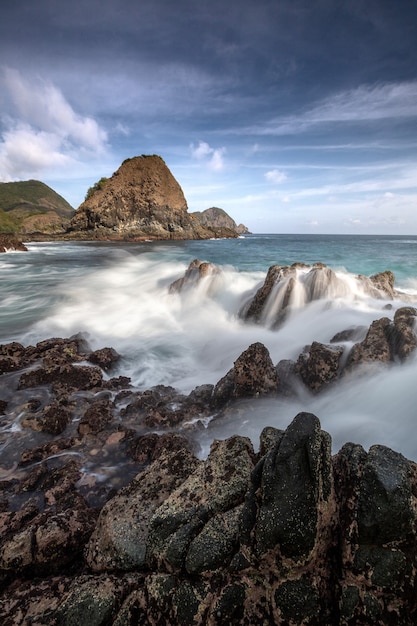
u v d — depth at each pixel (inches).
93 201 3595.0
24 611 121.4
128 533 137.4
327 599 102.9
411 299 553.9
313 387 308.7
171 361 423.2
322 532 108.1
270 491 112.8
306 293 512.1
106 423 270.8
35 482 211.5
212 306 604.4
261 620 102.4
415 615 97.2
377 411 261.9
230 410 284.5
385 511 104.7
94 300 681.0
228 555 114.3
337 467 130.7
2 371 365.4
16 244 1914.4
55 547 146.5
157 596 113.1
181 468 168.9
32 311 605.0
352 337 371.6
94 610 114.5
